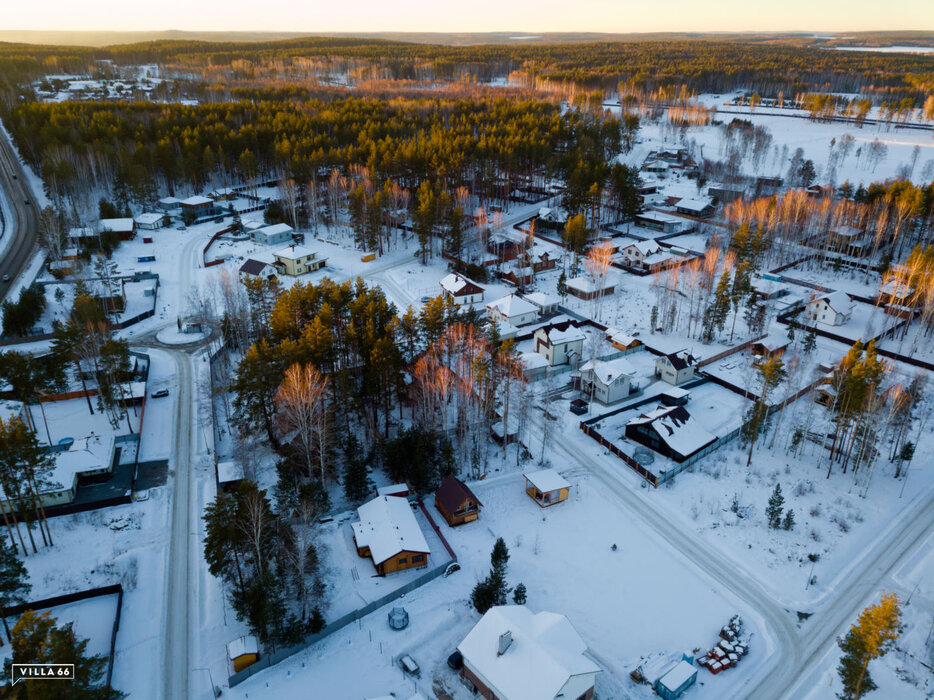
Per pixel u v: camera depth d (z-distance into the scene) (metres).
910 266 90.38
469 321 79.25
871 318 89.38
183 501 54.84
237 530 41.69
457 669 40.16
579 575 48.31
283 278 103.00
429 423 61.38
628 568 49.19
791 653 42.03
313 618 41.47
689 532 53.09
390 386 62.66
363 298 68.69
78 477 56.41
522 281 103.00
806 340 80.25
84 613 43.72
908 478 59.62
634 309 96.38
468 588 46.91
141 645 41.38
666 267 108.12
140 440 62.03
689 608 45.59
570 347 79.00
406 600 45.62
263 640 39.56
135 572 47.22
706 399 73.56
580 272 109.06
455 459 60.28
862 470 60.41
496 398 68.19
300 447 55.50
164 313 91.06
